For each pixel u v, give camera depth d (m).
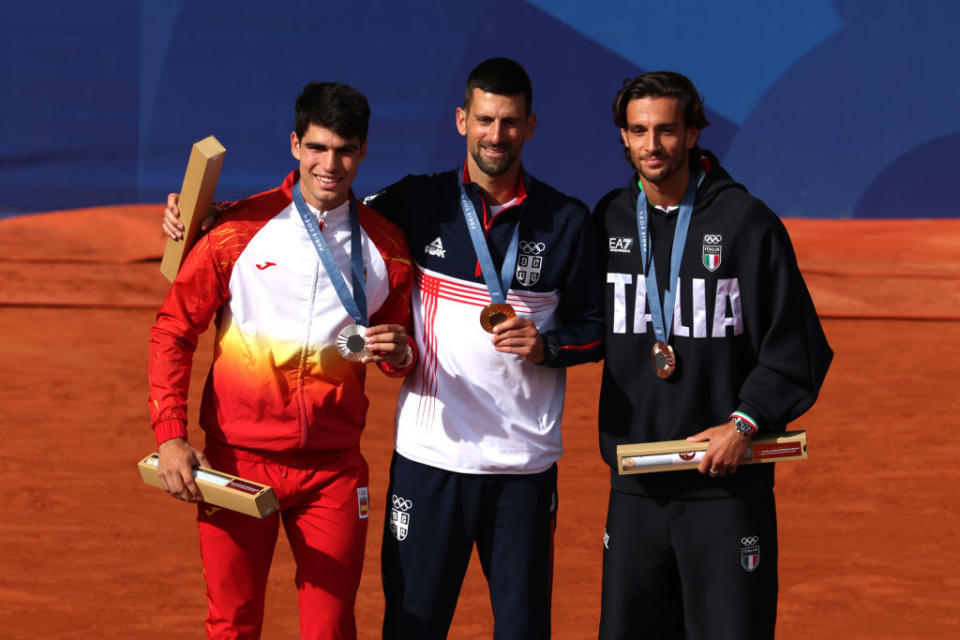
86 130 31.88
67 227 31.83
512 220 7.34
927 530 12.68
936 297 29.27
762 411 6.86
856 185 33.72
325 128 6.66
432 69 32.78
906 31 33.00
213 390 7.09
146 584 10.73
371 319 7.41
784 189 33.78
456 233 7.35
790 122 33.53
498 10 32.75
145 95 31.98
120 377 19.86
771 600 7.25
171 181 32.38
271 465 7.04
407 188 7.59
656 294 7.18
